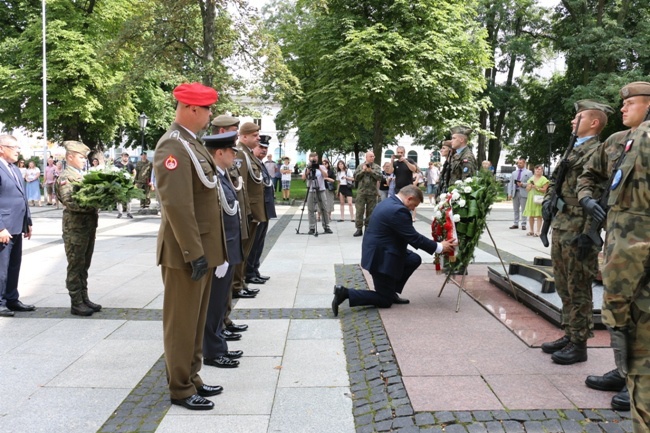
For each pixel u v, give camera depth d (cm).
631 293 225
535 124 3378
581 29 2752
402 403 347
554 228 421
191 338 357
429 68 2178
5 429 326
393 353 440
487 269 778
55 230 1319
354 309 593
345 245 1092
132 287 711
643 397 226
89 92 2506
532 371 400
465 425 318
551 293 557
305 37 2409
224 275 404
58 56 2352
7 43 2422
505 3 3088
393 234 575
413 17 2197
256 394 377
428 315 552
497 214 1948
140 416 344
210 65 1365
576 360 414
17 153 595
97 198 536
